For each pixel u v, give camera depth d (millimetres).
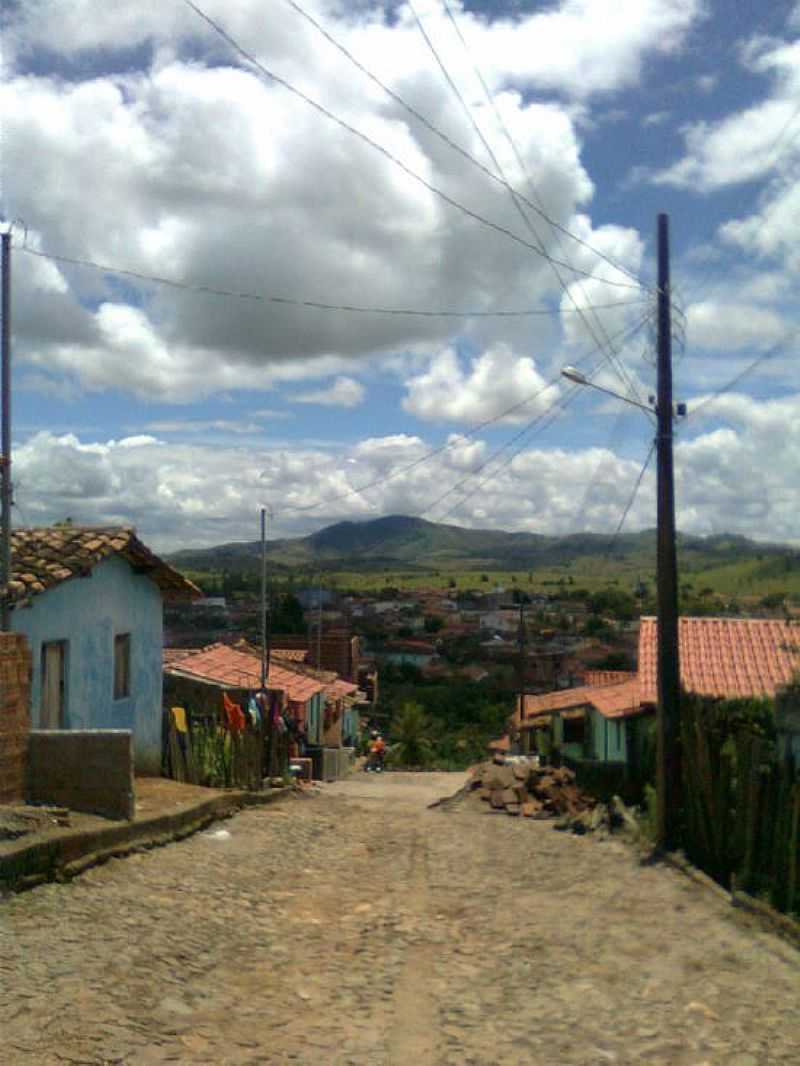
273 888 10695
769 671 21297
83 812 11312
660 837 13461
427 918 9867
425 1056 6152
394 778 35000
